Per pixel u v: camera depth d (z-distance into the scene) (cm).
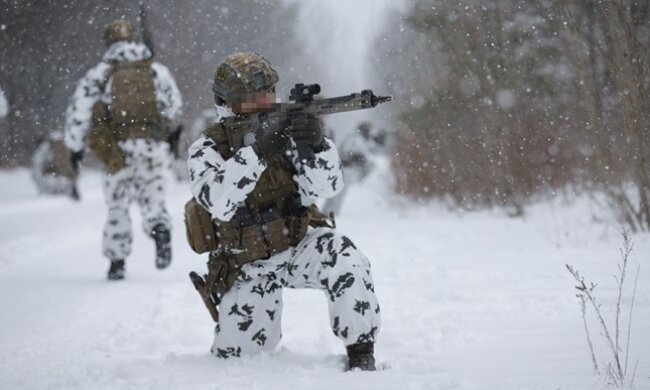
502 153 3077
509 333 1288
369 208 3684
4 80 3941
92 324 1595
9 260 2556
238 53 1138
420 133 3359
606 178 2367
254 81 1103
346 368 1086
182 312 1642
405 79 3409
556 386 895
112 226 2123
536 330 1294
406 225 2992
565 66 2914
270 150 1062
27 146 4734
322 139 1092
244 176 1059
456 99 3200
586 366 1001
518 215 2914
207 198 1073
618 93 2175
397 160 3538
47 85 4006
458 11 3153
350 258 1089
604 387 882
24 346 1416
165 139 2144
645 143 2170
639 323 1273
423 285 1798
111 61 2122
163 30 4091
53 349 1377
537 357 1079
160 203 2134
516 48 3028
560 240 2273
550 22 2898
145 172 2128
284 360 1149
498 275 1836
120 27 2138
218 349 1173
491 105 3089
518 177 3041
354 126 3453
